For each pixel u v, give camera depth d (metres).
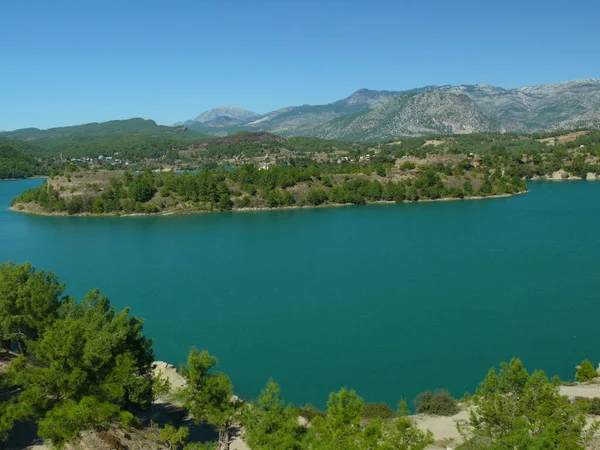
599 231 161.50
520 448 27.94
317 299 98.94
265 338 79.38
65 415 33.62
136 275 122.62
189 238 172.62
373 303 95.12
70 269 130.25
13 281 53.16
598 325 81.00
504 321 83.62
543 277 109.50
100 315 48.56
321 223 197.62
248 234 178.00
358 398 35.75
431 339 77.00
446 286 105.06
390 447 30.70
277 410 37.31
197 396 41.28
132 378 44.34
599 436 37.06
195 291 107.06
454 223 186.62
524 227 172.50
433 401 53.38
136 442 39.56
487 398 35.69
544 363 67.75
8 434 39.19
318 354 72.88
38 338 47.81
